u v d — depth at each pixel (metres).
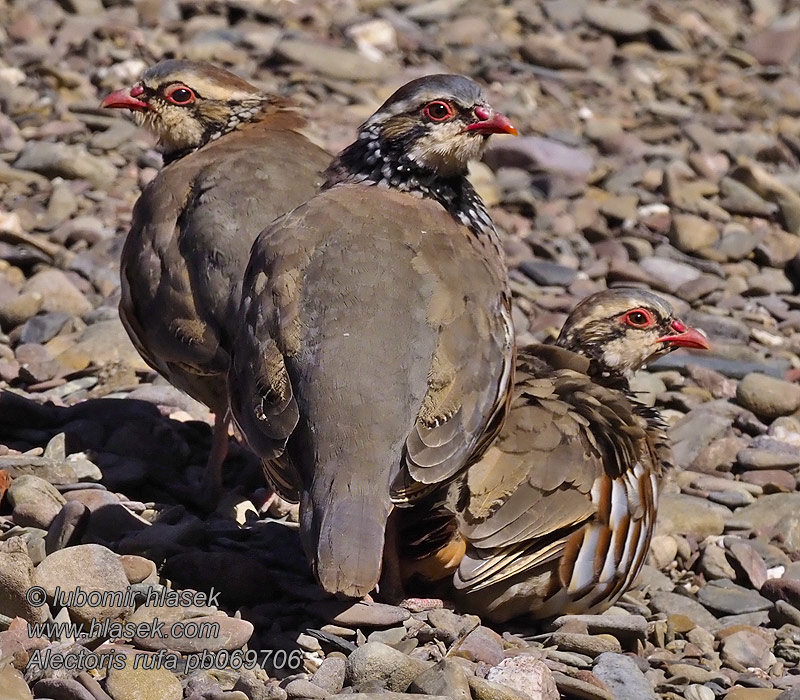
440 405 9.16
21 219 16.83
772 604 11.05
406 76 22.44
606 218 19.19
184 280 11.28
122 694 8.34
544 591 10.10
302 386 9.09
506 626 10.30
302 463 9.02
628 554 10.51
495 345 9.62
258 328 9.42
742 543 11.71
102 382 13.62
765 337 16.58
